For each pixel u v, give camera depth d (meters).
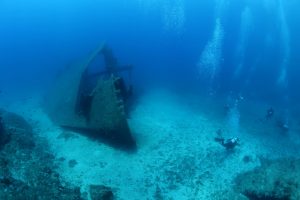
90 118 9.60
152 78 16.67
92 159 8.70
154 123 11.09
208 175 8.41
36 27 41.66
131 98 13.27
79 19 48.25
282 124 11.43
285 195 6.62
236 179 8.29
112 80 9.43
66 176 7.89
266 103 13.95
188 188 7.89
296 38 29.20
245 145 10.01
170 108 12.59
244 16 33.09
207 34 32.94
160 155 9.12
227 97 14.33
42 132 10.31
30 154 8.32
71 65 13.90
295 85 16.53
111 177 8.02
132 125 10.77
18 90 16.03
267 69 19.47
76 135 9.89
